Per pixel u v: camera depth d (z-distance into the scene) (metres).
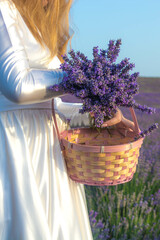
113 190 3.00
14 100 0.97
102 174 1.18
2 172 1.08
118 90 1.00
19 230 1.03
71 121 1.48
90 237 1.36
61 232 1.10
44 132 1.20
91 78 1.01
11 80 0.94
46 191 1.12
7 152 1.09
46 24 1.18
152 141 4.55
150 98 13.50
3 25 1.00
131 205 2.79
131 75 1.03
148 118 6.33
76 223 1.16
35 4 1.14
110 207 2.70
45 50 1.19
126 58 1.02
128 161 1.19
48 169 1.16
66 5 1.41
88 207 2.87
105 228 2.58
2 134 1.12
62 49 1.45
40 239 1.03
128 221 2.67
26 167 1.08
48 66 1.23
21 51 1.00
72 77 0.97
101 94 0.97
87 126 1.48
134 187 3.07
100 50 1.07
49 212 1.11
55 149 1.22
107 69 1.00
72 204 1.19
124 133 1.47
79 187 1.40
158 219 2.69
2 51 0.97
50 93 1.00
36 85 0.96
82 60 1.06
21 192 1.05
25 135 1.14
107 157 1.14
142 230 2.55
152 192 3.17
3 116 1.14
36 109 1.20
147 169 3.25
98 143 1.51
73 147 1.15
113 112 1.10
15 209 1.04
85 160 1.16
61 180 1.19
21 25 1.12
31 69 1.00
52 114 1.21
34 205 1.05
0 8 1.03
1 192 1.06
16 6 1.11
